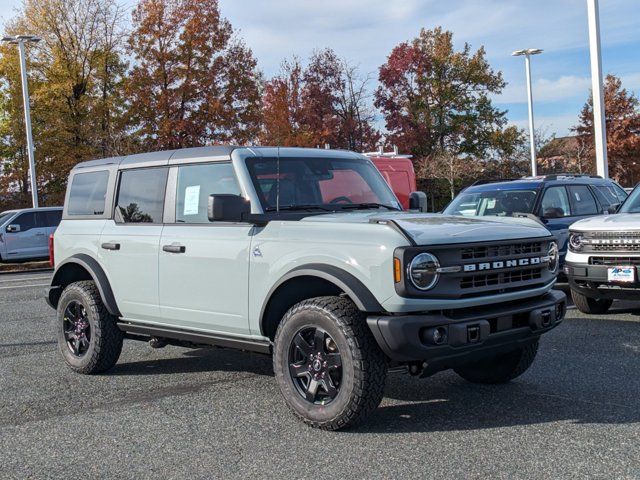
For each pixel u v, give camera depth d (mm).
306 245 4859
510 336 4789
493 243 4715
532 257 5012
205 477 3996
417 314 4441
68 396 5914
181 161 5984
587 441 4352
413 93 51219
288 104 44781
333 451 4332
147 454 4418
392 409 5211
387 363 4625
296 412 4836
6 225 21984
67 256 6910
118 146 34062
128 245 6199
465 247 4562
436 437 4531
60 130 36281
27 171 37156
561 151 50469
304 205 5516
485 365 5793
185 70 36156
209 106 35938
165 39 36062
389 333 4332
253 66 37688
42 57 36938
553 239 5250
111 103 35781
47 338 8789
